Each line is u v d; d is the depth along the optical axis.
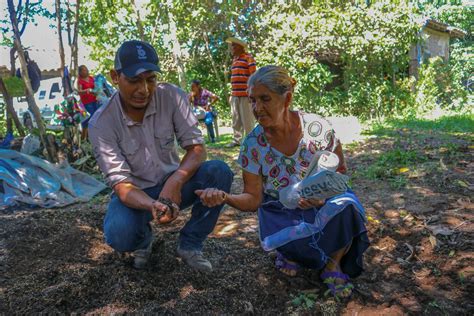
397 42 12.12
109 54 12.23
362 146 6.48
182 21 12.34
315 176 2.22
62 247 2.96
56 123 7.46
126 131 2.34
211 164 2.50
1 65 8.45
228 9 12.71
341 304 2.31
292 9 12.66
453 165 4.66
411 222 3.30
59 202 4.32
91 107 7.17
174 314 2.21
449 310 2.26
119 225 2.29
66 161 4.95
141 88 2.17
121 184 2.26
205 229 2.49
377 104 12.12
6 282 2.53
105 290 2.41
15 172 4.45
